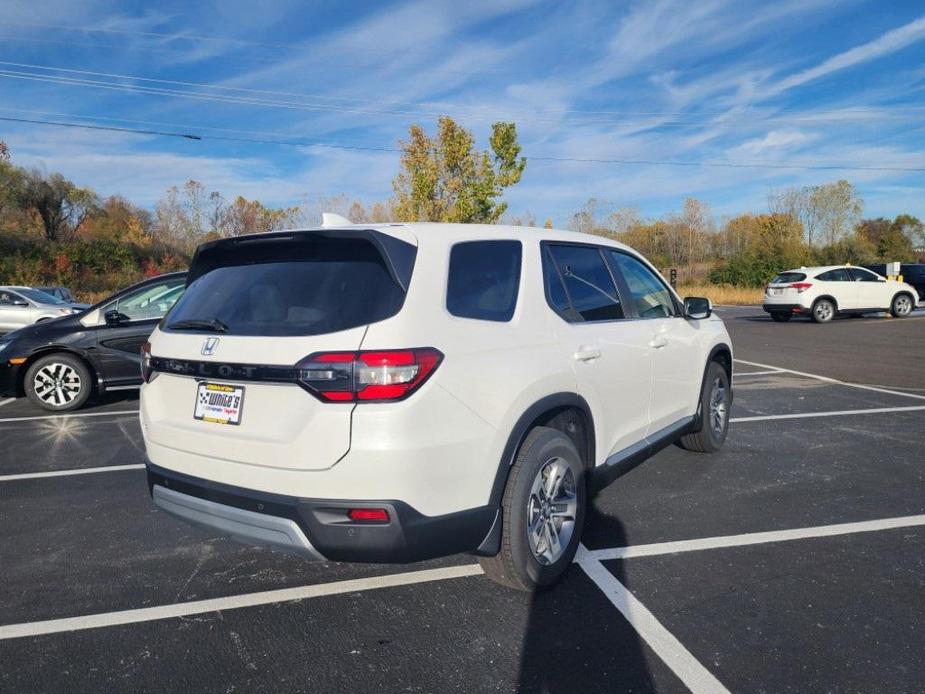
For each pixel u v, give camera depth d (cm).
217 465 286
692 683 254
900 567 349
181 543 401
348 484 256
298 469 262
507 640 286
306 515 261
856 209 5341
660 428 455
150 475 318
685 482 493
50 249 3656
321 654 279
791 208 5494
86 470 553
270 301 288
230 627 302
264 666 271
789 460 548
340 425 255
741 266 3956
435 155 2475
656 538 392
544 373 314
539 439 313
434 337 270
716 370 549
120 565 371
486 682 257
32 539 408
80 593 338
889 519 416
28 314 1694
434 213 2462
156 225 4862
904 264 2447
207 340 292
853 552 368
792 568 350
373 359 254
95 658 279
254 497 272
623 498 460
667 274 4772
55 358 773
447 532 272
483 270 312
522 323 319
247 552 387
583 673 262
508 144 2430
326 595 331
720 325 565
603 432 370
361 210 4162
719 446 570
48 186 4038
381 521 257
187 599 330
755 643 279
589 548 379
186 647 286
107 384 795
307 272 289
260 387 274
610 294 402
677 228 5619
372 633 295
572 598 322
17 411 801
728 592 325
